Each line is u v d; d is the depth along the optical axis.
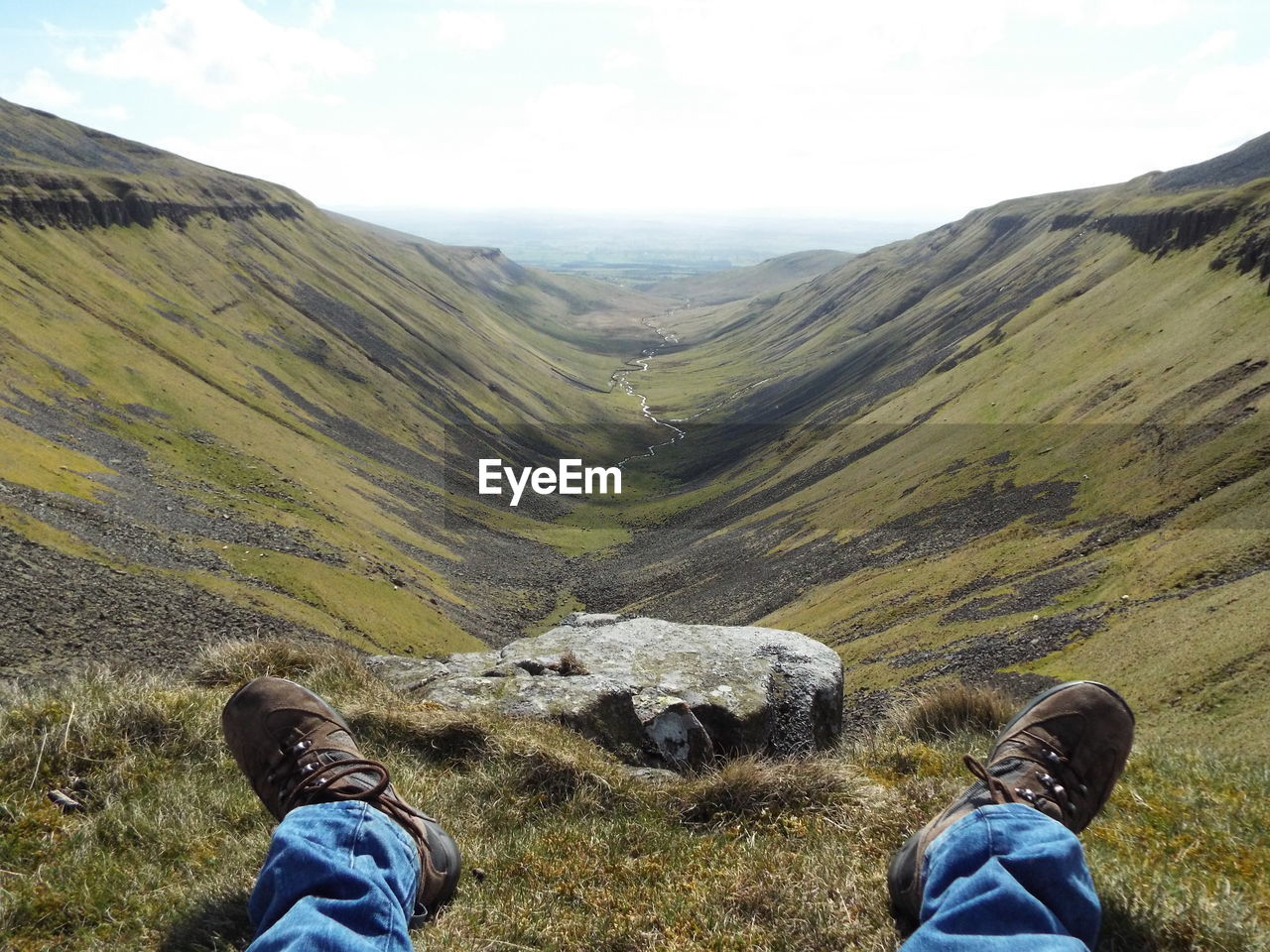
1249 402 93.12
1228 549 66.25
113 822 4.48
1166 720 43.66
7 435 66.62
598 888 4.19
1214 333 114.81
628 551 169.62
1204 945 3.35
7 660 26.83
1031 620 70.75
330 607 66.12
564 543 173.12
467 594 110.75
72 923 3.70
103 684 5.93
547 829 4.91
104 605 39.47
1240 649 46.34
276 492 98.25
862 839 4.57
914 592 92.75
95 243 157.00
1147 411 108.44
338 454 144.00
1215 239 146.25
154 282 160.62
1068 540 88.56
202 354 144.12
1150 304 144.88
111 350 113.56
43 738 5.00
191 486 84.44
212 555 62.97
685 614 123.38
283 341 181.12
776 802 5.14
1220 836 4.50
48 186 155.88
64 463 68.06
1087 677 53.38
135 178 192.50
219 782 5.04
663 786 5.59
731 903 3.95
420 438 187.75
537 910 3.91
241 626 47.41
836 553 122.75
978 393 160.50
